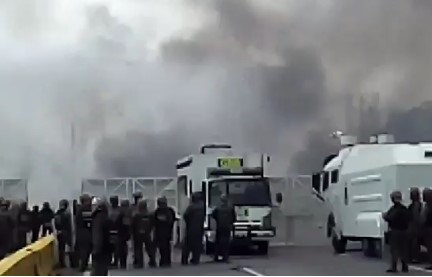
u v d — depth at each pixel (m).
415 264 34.03
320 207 54.75
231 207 37.62
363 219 37.75
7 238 34.69
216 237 37.56
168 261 35.38
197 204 36.81
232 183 42.25
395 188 34.56
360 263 35.28
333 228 43.91
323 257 40.47
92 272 28.09
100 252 27.48
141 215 34.88
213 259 39.47
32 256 23.84
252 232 41.09
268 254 43.75
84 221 31.66
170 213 35.50
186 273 30.97
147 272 31.77
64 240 33.97
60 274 30.41
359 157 39.44
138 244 34.84
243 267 33.81
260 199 41.91
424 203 32.72
